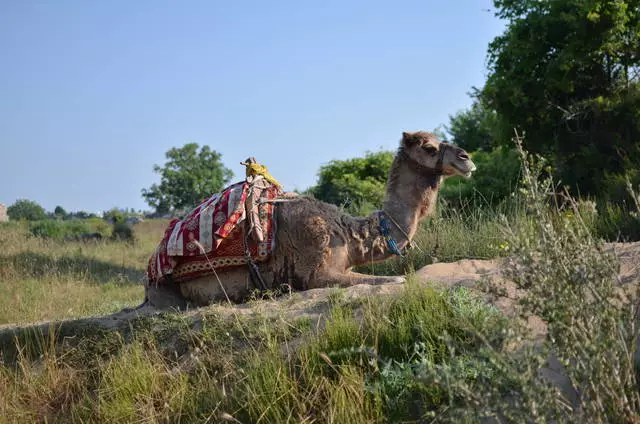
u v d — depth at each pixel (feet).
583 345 12.62
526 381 12.05
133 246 76.02
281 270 22.40
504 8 53.62
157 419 16.74
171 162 282.15
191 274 22.59
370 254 22.47
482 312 16.49
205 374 17.78
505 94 50.01
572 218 18.25
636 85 46.52
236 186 22.86
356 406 14.90
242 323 19.30
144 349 19.70
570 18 47.80
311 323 18.74
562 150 47.52
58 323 21.86
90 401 18.11
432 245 32.55
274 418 15.51
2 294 41.22
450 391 12.58
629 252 21.74
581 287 13.50
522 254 13.85
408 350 16.53
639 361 13.89
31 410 18.57
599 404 12.26
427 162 22.24
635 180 37.06
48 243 70.38
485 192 50.24
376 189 68.95
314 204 22.84
